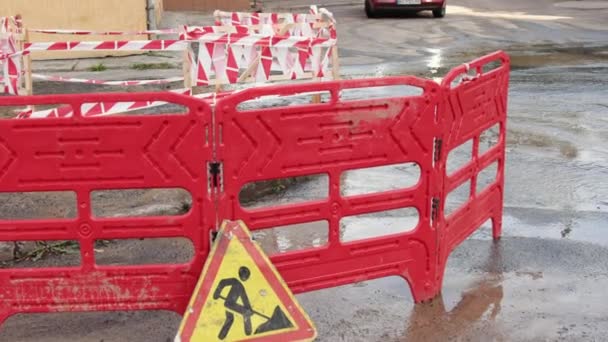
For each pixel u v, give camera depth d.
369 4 22.12
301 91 3.84
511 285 4.72
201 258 3.90
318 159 3.95
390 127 4.08
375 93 10.71
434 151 4.26
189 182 3.78
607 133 8.75
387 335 4.09
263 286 3.68
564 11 23.61
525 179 7.01
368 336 4.07
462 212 4.84
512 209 6.17
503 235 5.57
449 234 4.65
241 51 8.35
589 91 11.13
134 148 3.70
